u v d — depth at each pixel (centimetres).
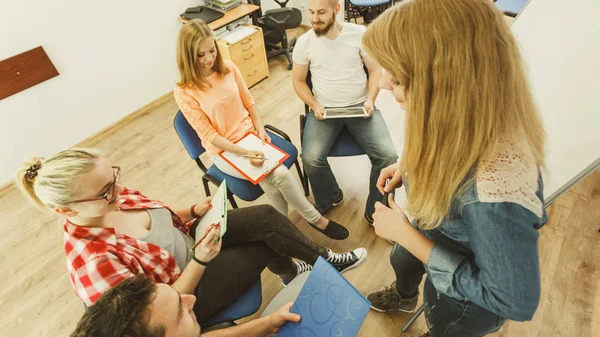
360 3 312
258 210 136
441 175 62
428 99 59
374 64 183
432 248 77
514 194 55
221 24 293
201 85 168
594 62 120
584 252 169
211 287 119
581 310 150
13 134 256
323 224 187
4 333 175
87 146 292
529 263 56
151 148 282
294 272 157
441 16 54
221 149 174
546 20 142
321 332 95
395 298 150
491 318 88
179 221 134
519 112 57
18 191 260
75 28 257
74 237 97
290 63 354
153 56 313
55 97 266
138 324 60
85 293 94
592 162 123
